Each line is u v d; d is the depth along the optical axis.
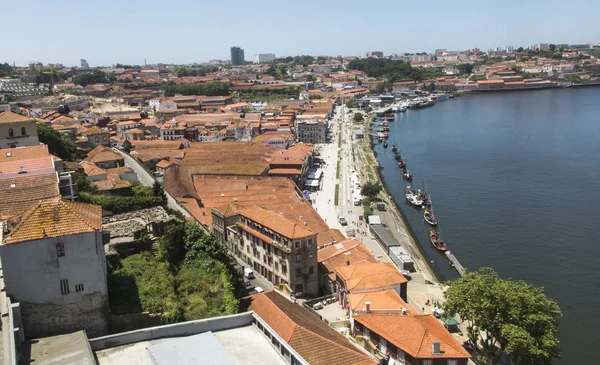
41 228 62.00
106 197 108.56
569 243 166.25
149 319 69.38
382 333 83.44
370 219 181.12
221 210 145.62
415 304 116.94
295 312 81.44
